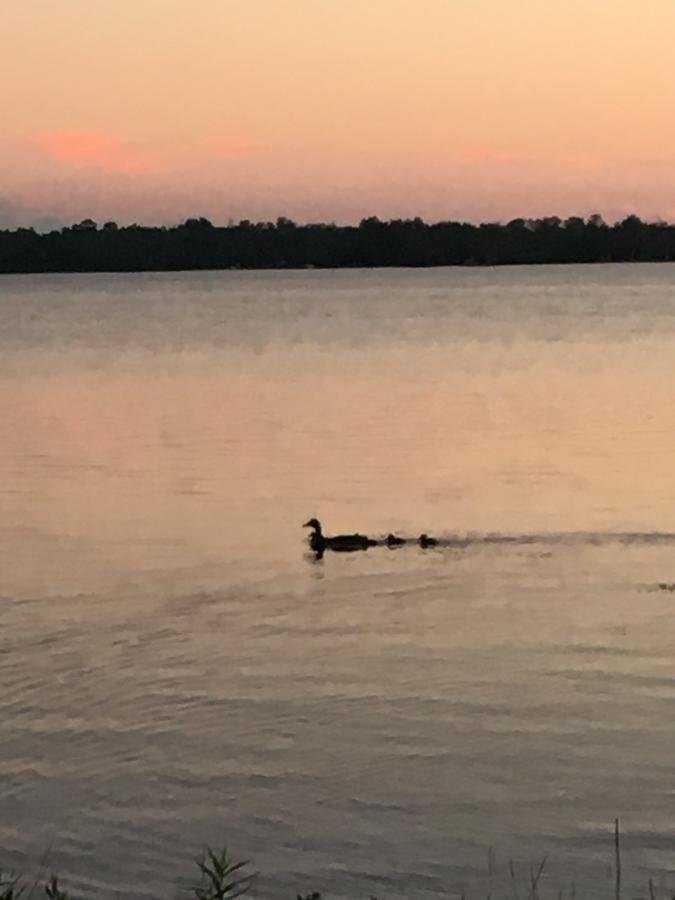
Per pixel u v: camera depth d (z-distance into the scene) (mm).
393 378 57625
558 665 17953
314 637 19406
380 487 31453
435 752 14906
